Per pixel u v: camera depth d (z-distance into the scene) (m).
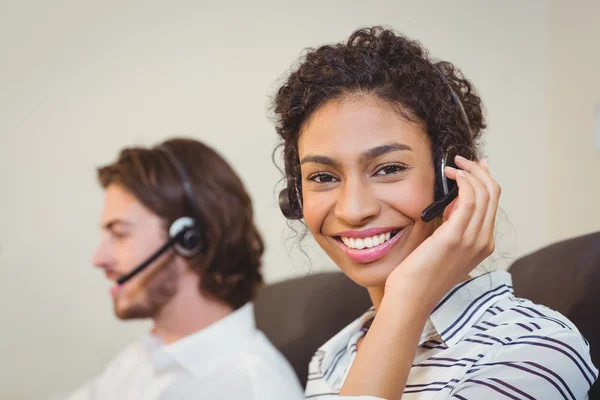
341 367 1.00
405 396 0.84
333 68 0.85
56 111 1.79
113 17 1.81
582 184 1.55
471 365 0.81
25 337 1.71
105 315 1.73
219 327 0.83
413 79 0.83
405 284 0.79
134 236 0.80
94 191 1.78
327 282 1.35
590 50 1.51
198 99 1.81
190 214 0.81
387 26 1.59
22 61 1.79
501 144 1.67
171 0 1.81
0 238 1.75
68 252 1.75
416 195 0.82
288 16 1.78
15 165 1.78
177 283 0.82
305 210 0.88
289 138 0.93
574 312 0.99
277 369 0.82
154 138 1.80
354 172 0.82
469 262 0.81
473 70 1.69
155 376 0.84
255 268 0.87
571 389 0.76
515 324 0.83
